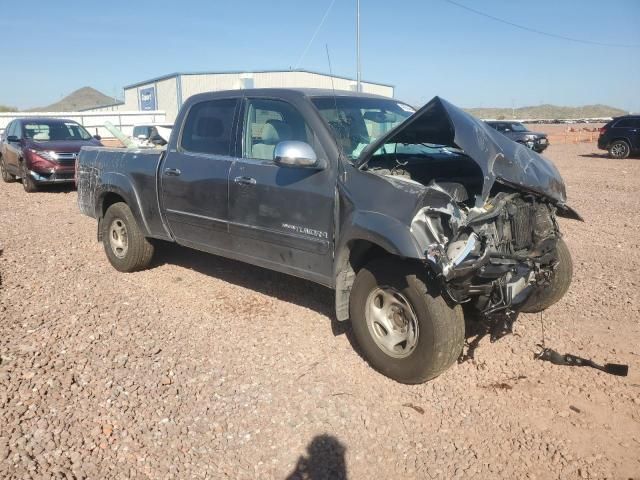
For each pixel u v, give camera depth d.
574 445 3.28
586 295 5.59
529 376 4.03
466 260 3.46
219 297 5.55
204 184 5.13
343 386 3.90
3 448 3.17
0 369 4.03
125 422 3.46
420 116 3.88
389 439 3.35
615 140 22.97
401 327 3.88
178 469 3.07
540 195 4.16
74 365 4.14
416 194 3.64
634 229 8.77
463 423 3.50
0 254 7.11
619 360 4.25
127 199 6.02
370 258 4.17
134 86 52.78
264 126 4.81
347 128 4.47
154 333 4.71
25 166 12.85
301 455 3.19
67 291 5.72
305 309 5.23
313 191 4.26
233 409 3.61
